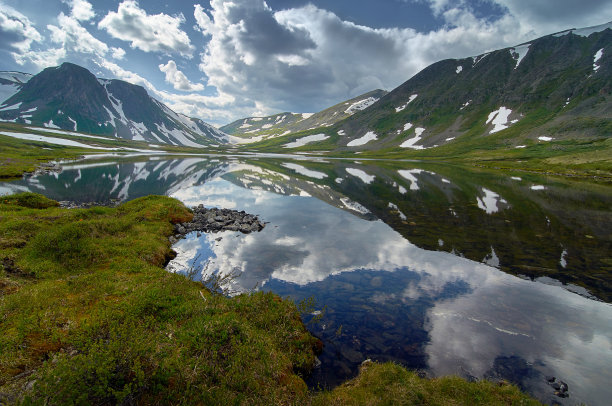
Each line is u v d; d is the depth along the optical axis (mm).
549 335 11906
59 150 138125
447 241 24797
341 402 7586
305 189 55188
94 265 14445
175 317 9961
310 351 10250
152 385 6324
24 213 20203
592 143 121250
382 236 26031
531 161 113000
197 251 20969
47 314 8945
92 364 5918
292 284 16047
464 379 9102
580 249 23016
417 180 70375
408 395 7613
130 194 45875
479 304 14422
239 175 76500
